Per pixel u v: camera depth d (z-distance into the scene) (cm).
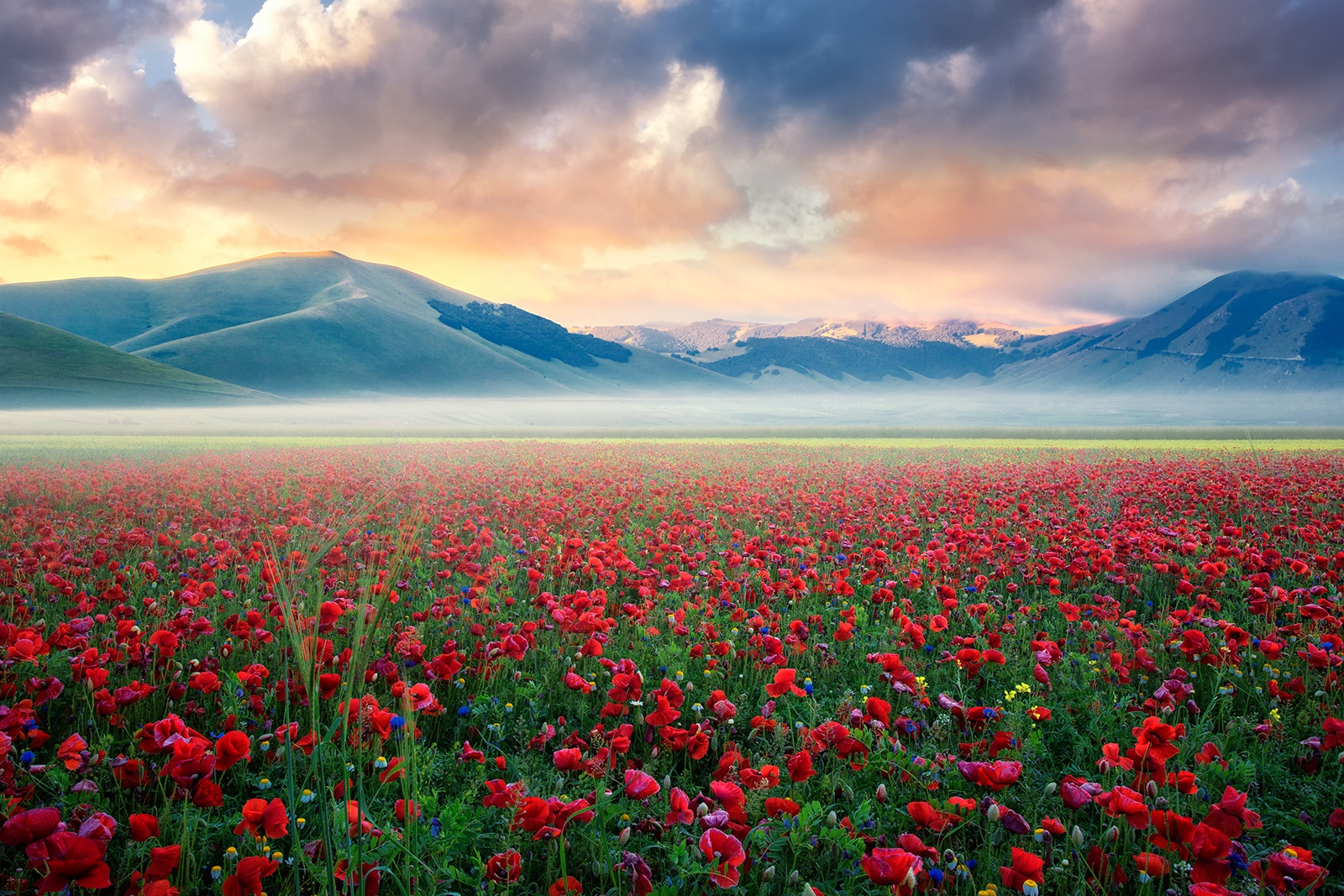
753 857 299
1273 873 249
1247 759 396
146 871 292
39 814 229
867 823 329
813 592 727
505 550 970
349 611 516
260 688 414
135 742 369
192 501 1265
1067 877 291
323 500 1339
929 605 721
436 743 412
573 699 482
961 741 416
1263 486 1363
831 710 464
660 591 730
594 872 309
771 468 2309
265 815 266
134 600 666
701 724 407
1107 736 421
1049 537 989
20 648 408
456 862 321
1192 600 697
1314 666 461
